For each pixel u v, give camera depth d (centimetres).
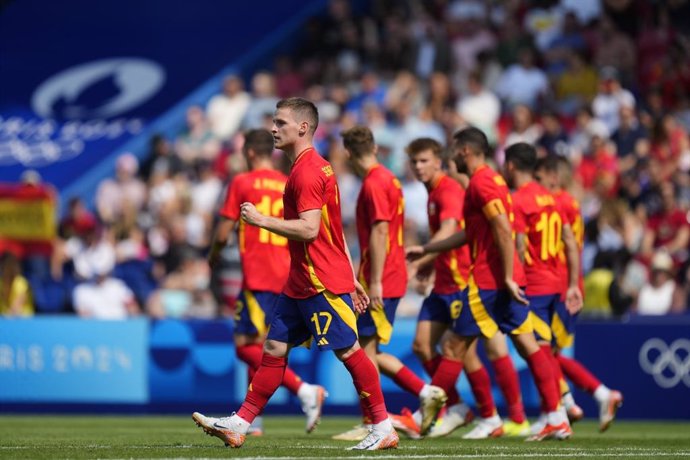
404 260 2650
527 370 3847
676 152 5369
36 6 8050
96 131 7306
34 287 5122
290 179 2064
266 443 2403
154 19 7869
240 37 7638
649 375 3894
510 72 6094
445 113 5838
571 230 2931
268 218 1994
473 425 3425
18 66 7781
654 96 5697
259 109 6450
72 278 5247
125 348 4072
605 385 3916
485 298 2538
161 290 5025
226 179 5769
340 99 6206
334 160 5525
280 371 2141
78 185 6956
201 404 4012
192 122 6494
